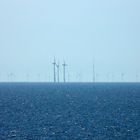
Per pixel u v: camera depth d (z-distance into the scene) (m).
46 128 146.38
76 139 124.50
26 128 146.50
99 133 135.25
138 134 132.88
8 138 126.75
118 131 139.25
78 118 175.88
